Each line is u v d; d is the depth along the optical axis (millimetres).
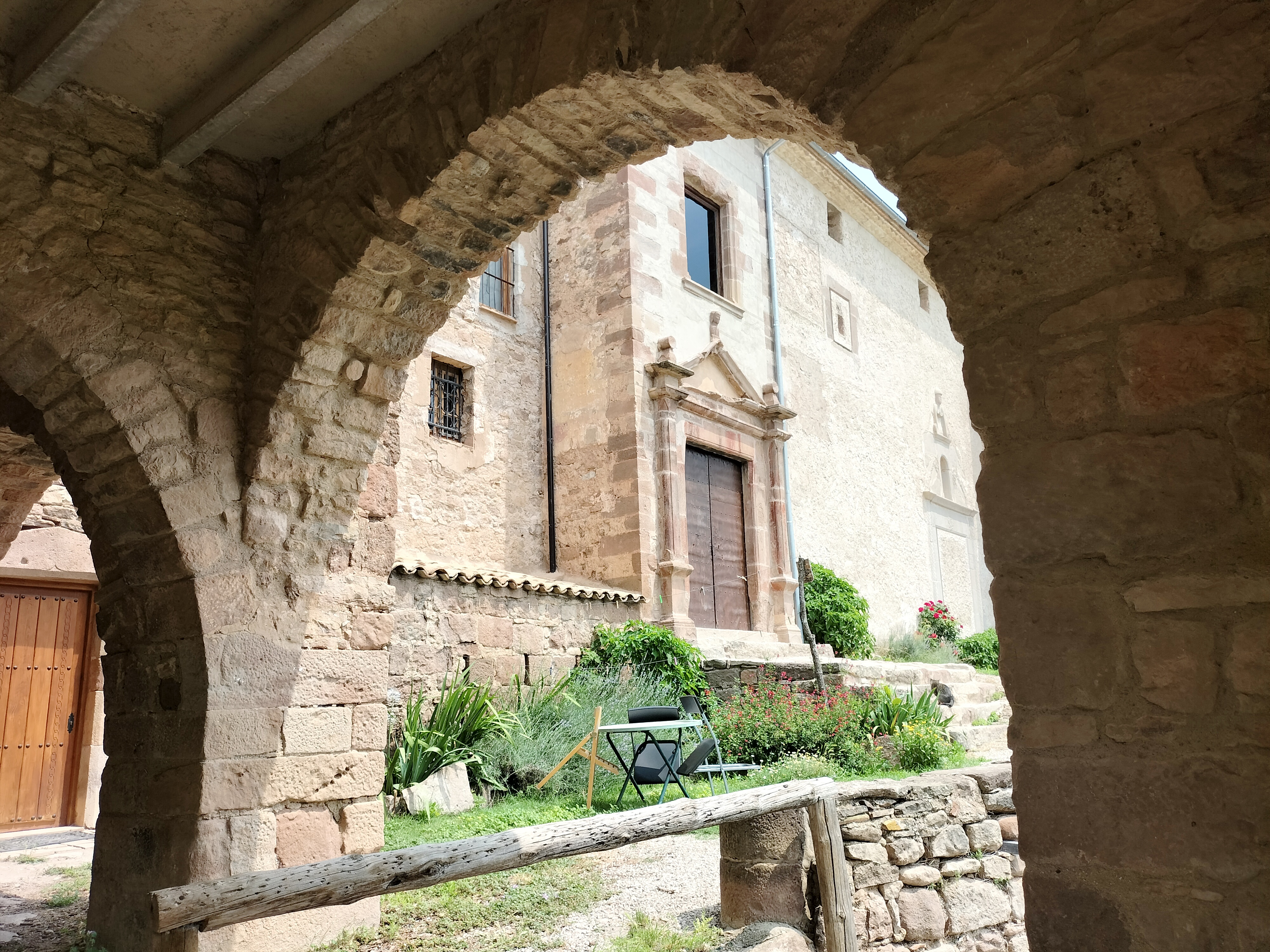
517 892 4871
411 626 7270
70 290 3576
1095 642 1915
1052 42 2049
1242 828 1701
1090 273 1982
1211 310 1828
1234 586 1758
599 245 10914
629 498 10117
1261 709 1708
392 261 3818
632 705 8141
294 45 3314
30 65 3414
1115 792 1853
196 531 3822
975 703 10484
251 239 4250
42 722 7195
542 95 3072
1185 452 1836
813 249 14656
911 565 15695
